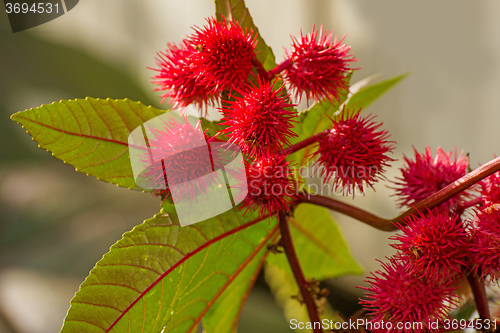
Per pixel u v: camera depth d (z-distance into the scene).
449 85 0.99
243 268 0.55
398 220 0.50
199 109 0.53
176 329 0.55
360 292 0.96
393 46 1.03
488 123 0.96
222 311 0.57
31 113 0.51
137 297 0.51
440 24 0.97
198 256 0.52
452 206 0.51
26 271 1.01
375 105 1.07
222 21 0.52
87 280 0.50
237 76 0.50
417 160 0.53
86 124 0.51
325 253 0.63
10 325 0.92
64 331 0.50
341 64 0.51
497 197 0.50
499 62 0.92
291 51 0.51
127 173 0.52
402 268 0.50
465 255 0.49
